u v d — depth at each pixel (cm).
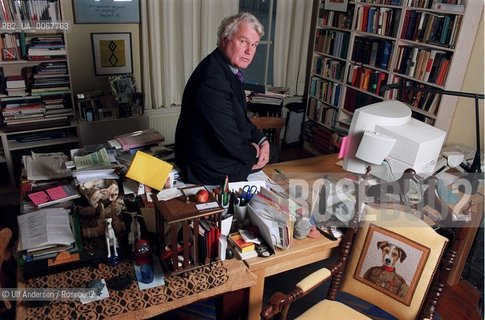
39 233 144
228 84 184
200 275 142
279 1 398
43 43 295
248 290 162
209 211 138
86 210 163
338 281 176
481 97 190
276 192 172
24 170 191
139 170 173
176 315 207
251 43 185
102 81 362
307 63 447
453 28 273
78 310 125
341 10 367
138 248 141
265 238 157
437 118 296
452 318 216
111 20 342
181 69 380
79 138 325
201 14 365
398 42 315
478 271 244
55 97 316
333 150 396
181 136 200
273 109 389
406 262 159
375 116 177
